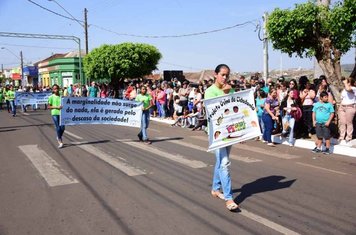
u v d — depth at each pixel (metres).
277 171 7.86
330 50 12.16
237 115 5.68
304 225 4.88
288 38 11.82
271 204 5.72
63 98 10.94
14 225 5.08
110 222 5.09
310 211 5.39
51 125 17.14
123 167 8.25
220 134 5.58
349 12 10.85
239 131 5.69
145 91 11.87
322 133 9.84
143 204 5.79
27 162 8.96
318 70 14.84
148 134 13.91
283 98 11.58
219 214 5.31
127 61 35.00
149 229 4.82
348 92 10.49
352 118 10.49
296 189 6.50
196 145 11.26
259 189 6.53
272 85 12.91
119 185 6.85
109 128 15.84
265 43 19.27
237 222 5.00
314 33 12.02
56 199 6.12
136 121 11.88
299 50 12.79
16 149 10.79
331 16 11.20
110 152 10.06
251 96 5.77
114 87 36.81
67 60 54.34
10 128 16.31
